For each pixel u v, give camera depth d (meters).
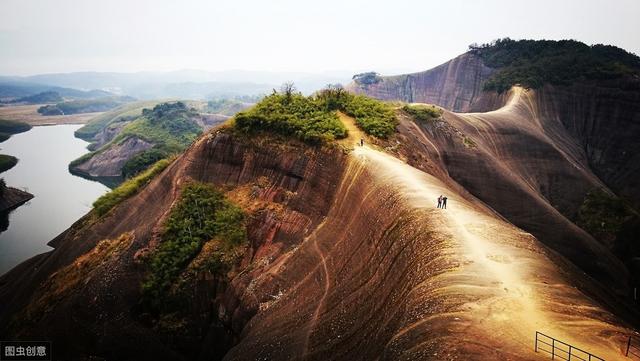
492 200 69.69
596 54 133.12
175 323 46.19
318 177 49.88
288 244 47.56
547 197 84.62
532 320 19.47
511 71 131.25
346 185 46.38
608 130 107.12
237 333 43.38
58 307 48.84
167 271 48.41
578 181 85.69
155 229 53.09
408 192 36.75
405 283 27.06
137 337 45.47
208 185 57.22
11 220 108.75
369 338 26.56
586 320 19.84
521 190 70.94
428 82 191.88
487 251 26.16
